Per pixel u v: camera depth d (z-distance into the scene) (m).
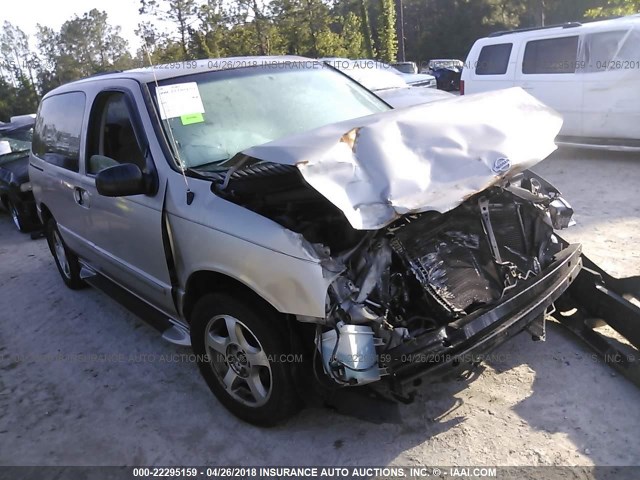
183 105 3.53
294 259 2.59
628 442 2.79
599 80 8.52
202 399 3.58
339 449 2.99
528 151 2.86
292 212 2.85
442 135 2.81
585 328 3.62
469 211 3.05
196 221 3.05
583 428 2.92
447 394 3.28
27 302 5.61
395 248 2.78
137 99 3.61
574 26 8.97
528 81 9.51
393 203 2.48
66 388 3.92
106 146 3.97
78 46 62.94
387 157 2.62
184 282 3.31
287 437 3.13
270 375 2.93
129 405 3.62
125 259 4.00
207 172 3.26
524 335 3.78
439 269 2.87
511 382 3.33
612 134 8.60
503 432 2.96
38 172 5.27
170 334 3.67
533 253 3.31
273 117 3.75
